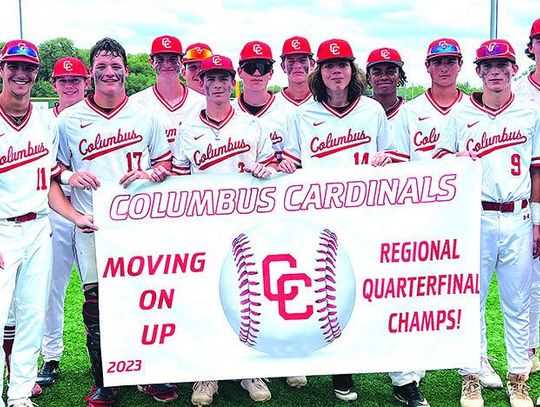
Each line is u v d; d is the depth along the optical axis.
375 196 4.00
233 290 4.00
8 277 3.85
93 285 4.20
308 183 3.99
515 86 5.09
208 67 4.30
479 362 4.07
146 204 3.97
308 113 4.37
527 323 4.31
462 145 4.22
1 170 3.82
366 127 4.30
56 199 4.11
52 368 4.85
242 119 4.50
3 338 4.16
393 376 4.36
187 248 3.99
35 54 3.82
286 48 5.57
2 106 3.85
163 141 4.43
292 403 4.42
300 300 4.00
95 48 4.12
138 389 4.68
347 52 4.14
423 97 4.99
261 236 4.00
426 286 4.04
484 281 4.33
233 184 3.98
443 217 4.00
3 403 4.13
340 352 4.04
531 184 4.27
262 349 4.03
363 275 4.02
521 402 4.26
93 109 4.20
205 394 4.36
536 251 4.31
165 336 4.01
